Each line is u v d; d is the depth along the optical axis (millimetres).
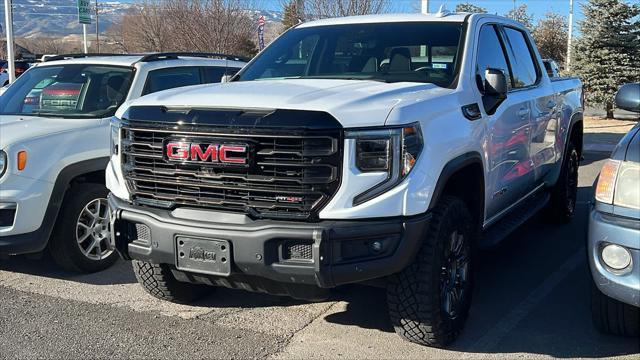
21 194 5145
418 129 3713
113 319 4656
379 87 4188
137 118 4008
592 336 4367
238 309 4867
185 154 3777
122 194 4195
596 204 3865
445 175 3893
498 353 4090
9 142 5145
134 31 28656
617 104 4730
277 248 3615
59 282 5516
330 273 3506
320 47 5281
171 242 3836
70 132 5504
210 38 22750
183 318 4680
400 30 5156
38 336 4348
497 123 4812
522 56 6039
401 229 3588
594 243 3805
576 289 5293
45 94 6242
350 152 3537
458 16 5199
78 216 5590
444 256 3979
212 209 3803
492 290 5273
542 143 6133
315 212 3564
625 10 21625
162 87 6574
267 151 3600
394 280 3900
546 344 4234
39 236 5277
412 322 3963
